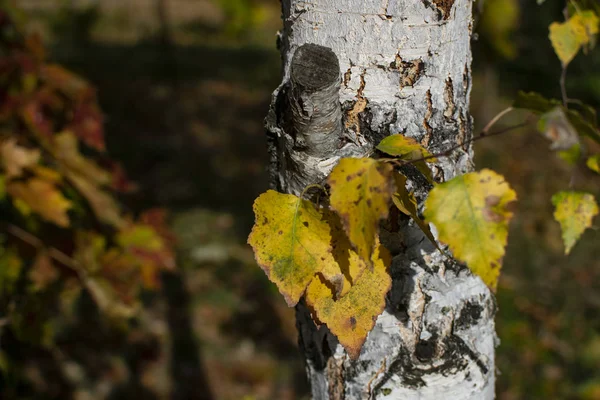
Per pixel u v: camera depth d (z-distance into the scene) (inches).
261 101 340.8
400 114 49.7
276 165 52.3
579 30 56.6
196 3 555.5
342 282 43.3
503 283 169.6
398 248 52.1
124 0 527.8
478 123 272.5
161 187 241.9
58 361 146.4
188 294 177.5
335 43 49.1
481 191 36.8
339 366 56.5
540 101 45.4
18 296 91.2
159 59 393.1
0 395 112.0
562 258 183.6
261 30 509.4
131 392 142.5
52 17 468.1
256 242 42.5
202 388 144.9
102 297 93.3
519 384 138.9
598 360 144.6
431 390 54.8
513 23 191.8
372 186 37.6
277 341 160.6
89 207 92.4
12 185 81.8
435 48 48.9
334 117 45.9
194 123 307.3
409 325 53.9
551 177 229.0
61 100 92.0
